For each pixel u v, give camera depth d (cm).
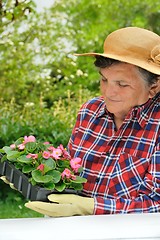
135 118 232
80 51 812
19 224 197
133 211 216
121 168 229
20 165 220
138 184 225
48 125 548
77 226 197
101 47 826
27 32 707
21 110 713
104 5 860
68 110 612
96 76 800
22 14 556
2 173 228
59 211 209
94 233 195
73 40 788
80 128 246
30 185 214
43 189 210
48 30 716
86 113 247
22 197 562
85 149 240
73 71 753
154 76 227
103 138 239
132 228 197
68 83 726
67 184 215
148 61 225
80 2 847
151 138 229
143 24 858
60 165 221
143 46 225
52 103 742
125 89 226
